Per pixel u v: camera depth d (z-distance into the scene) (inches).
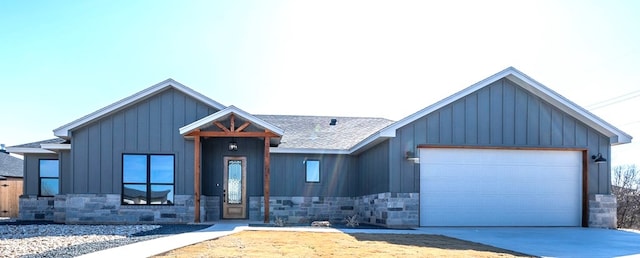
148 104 660.7
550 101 661.3
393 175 621.9
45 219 799.1
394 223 616.1
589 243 446.6
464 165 642.8
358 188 781.3
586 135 673.6
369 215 702.5
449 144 634.8
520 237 498.0
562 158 669.9
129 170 653.3
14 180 1109.7
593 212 660.1
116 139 653.9
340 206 779.4
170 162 658.2
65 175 720.3
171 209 649.6
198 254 323.6
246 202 737.0
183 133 615.8
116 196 646.5
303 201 767.1
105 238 435.2
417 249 372.8
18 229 534.0
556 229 615.2
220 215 726.5
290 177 767.7
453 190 636.1
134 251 338.6
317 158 778.8
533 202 655.8
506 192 649.6
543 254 364.2
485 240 462.0
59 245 381.1
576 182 670.5
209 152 730.2
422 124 633.0
